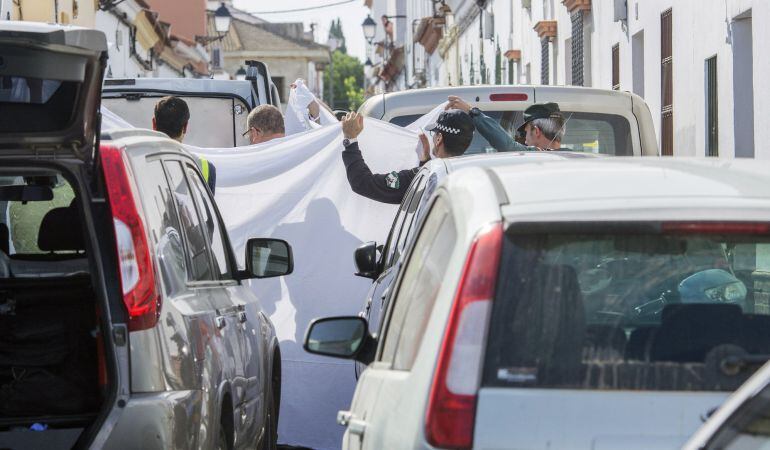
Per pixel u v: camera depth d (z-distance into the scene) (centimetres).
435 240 1094
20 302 1430
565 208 948
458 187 1082
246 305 1817
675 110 4416
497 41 8994
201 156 2534
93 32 1254
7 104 1283
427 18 13025
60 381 1404
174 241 1466
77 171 1316
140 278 1302
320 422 2370
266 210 2544
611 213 939
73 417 1355
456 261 954
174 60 14412
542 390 895
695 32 4134
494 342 905
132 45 10844
